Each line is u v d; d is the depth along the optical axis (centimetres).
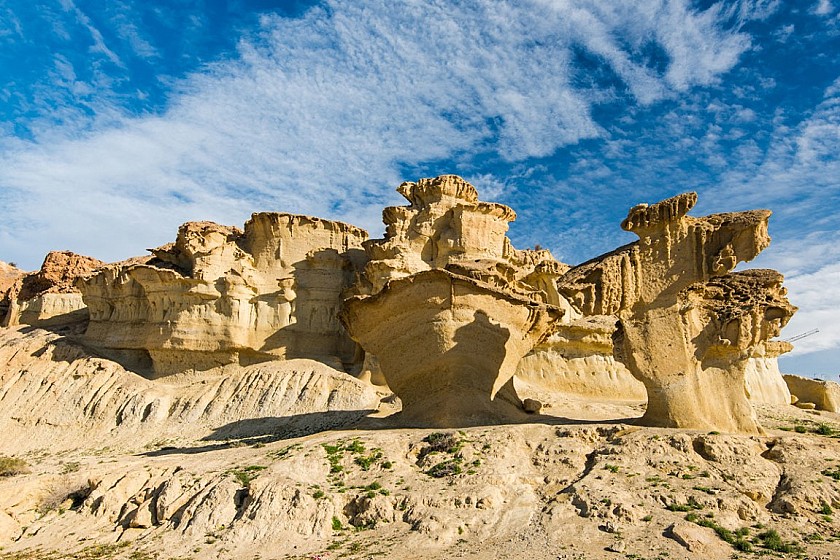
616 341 3008
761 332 2845
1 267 8844
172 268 5825
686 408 2717
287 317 5491
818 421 3891
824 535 1845
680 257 2916
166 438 4447
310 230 5828
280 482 2392
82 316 6694
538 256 5809
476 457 2497
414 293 3353
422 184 5584
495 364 3334
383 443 2770
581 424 2888
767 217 2808
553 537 1917
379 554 1939
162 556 2122
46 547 2383
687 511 1998
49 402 5225
